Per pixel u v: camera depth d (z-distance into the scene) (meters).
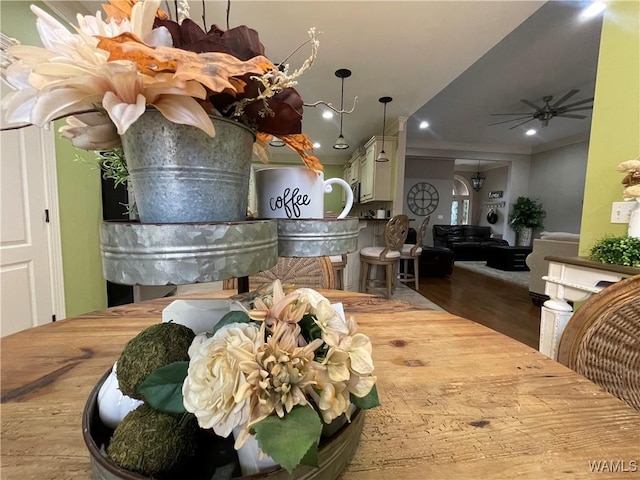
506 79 3.63
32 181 1.88
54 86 0.26
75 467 0.36
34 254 1.90
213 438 0.34
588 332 0.66
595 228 1.69
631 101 1.52
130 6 0.34
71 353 0.66
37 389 0.52
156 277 0.30
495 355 0.65
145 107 0.29
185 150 0.32
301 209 0.54
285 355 0.27
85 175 2.33
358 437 0.38
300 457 0.24
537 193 7.06
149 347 0.34
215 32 0.38
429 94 3.47
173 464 0.30
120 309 0.96
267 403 0.26
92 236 2.41
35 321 1.90
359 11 2.06
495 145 7.03
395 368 0.60
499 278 4.86
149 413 0.31
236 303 0.41
